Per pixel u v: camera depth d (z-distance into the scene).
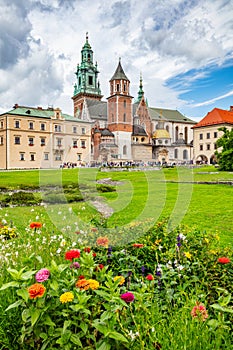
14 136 44.06
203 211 8.94
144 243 3.51
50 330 1.93
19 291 1.89
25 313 1.87
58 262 3.29
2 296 2.32
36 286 1.85
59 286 2.16
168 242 3.61
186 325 1.90
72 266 2.38
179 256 3.11
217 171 20.53
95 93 76.56
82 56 77.69
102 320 1.84
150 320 2.12
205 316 1.97
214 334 1.91
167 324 2.11
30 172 20.00
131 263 3.14
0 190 14.15
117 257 3.18
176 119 74.88
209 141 51.97
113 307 1.92
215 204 10.30
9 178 17.39
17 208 10.35
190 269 2.88
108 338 1.83
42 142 45.81
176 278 2.78
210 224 7.13
